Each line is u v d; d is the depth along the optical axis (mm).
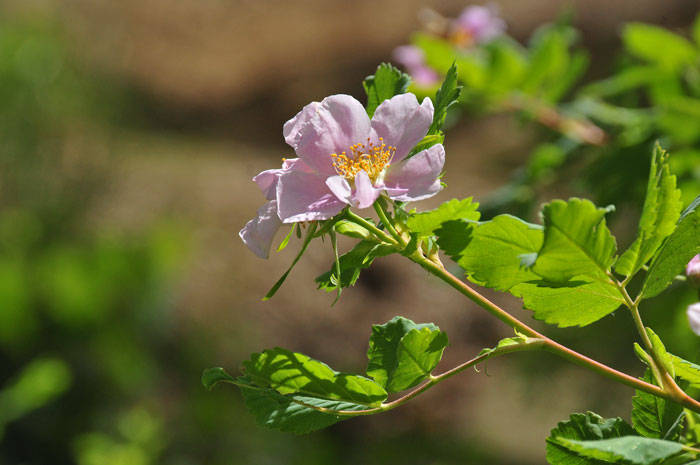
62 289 7379
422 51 3139
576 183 3031
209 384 1512
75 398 6941
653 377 1500
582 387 6234
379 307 10305
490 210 3234
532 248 1372
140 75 16078
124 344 7539
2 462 6496
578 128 3236
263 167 13172
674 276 1393
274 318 9805
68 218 9602
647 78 3221
